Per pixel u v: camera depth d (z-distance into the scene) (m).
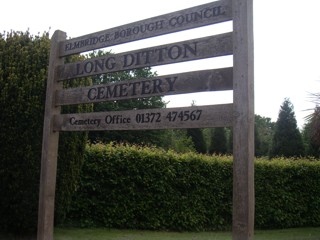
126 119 4.41
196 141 28.02
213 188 10.45
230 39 3.73
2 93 6.18
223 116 3.67
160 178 9.69
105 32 4.81
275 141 24.17
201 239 8.57
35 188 6.14
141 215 9.47
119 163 9.27
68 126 4.96
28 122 6.12
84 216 8.95
